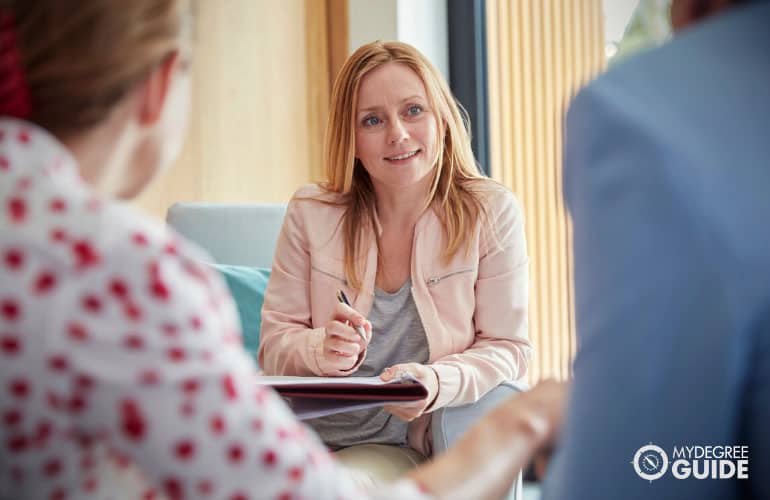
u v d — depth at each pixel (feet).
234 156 9.79
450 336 5.75
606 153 1.81
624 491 1.81
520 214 6.09
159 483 1.81
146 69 2.03
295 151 10.44
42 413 1.79
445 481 2.21
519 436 2.36
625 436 1.78
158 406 1.76
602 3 9.86
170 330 1.78
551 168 10.05
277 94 10.21
